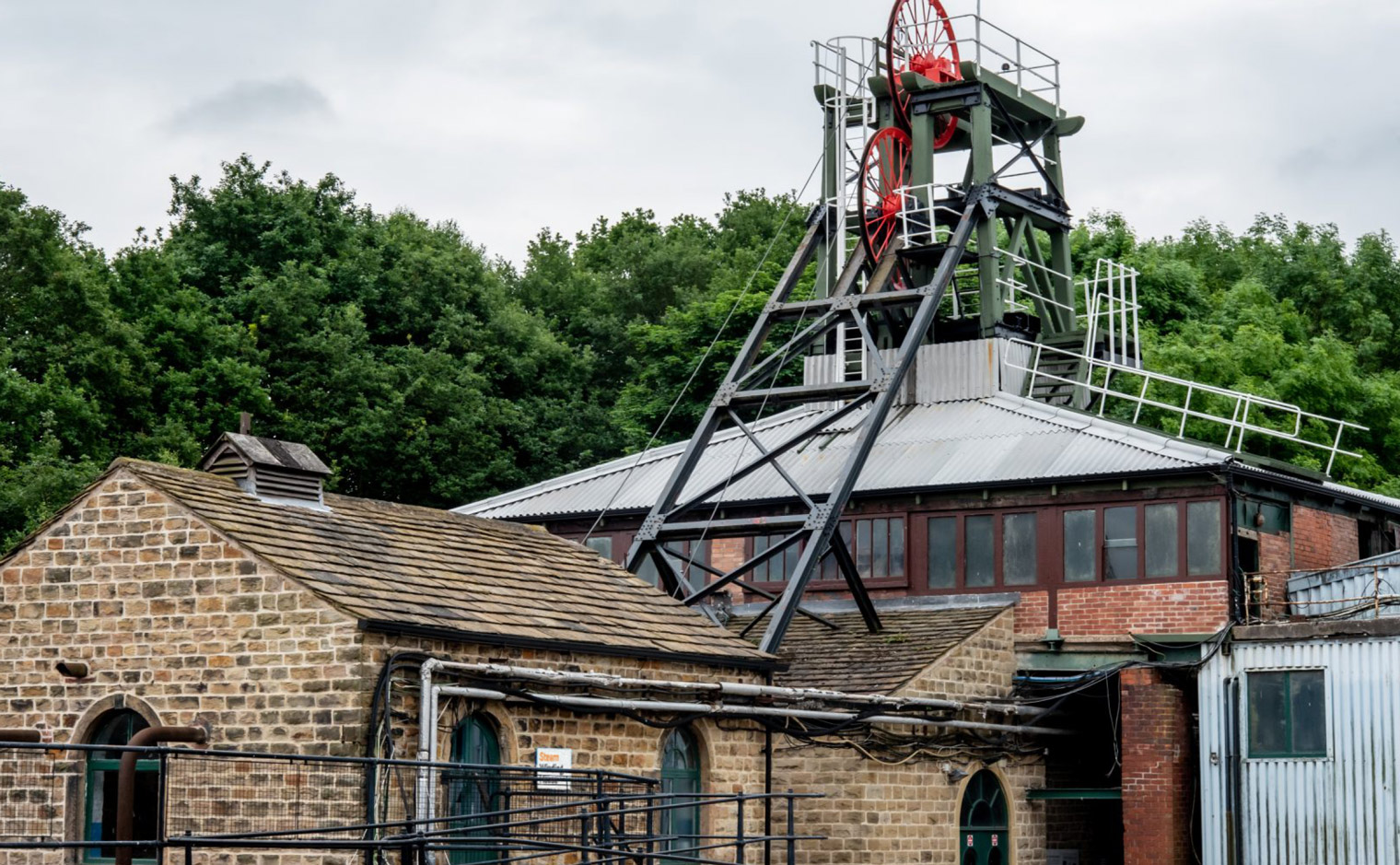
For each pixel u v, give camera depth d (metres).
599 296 71.62
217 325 49.97
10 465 40.44
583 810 21.17
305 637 19.59
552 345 60.00
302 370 51.81
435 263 58.44
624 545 34.78
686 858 18.67
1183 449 30.30
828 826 26.81
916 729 27.70
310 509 22.70
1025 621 31.08
